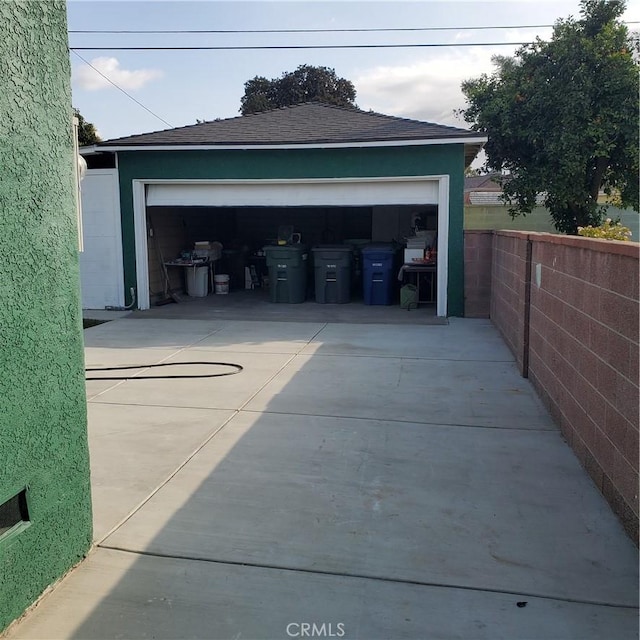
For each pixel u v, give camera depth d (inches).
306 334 365.7
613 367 139.7
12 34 97.3
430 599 110.0
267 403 225.8
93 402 229.3
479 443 183.6
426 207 593.3
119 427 200.8
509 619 104.4
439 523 136.3
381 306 477.7
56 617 105.0
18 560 103.0
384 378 260.1
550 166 520.1
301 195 440.1
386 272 477.1
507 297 328.2
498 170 577.3
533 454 175.0
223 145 426.0
